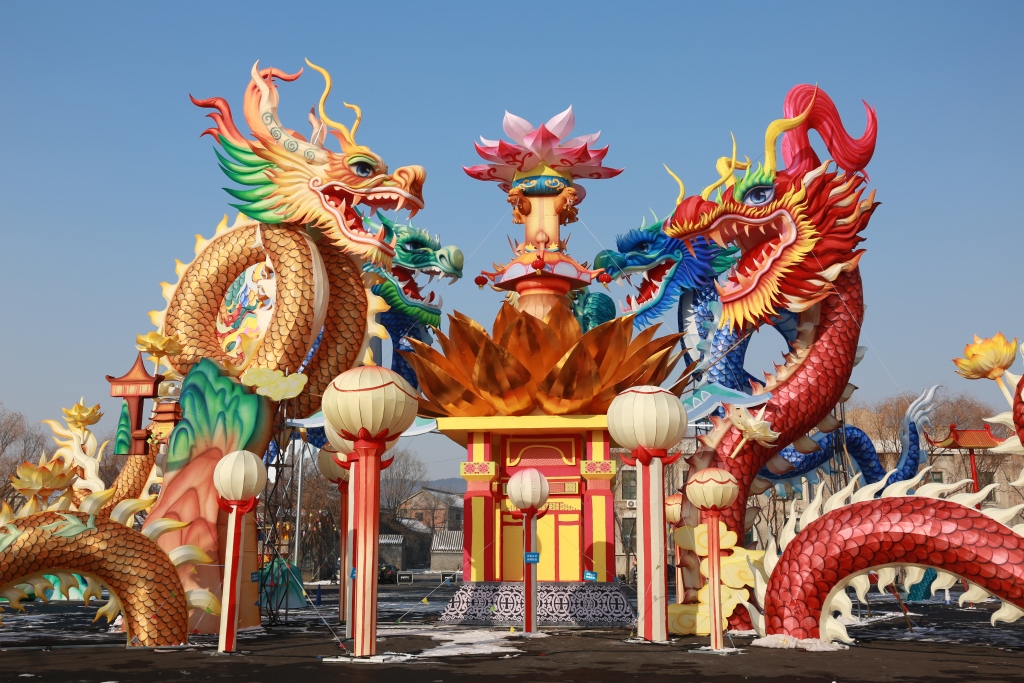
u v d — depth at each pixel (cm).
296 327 1445
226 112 1517
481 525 1525
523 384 1488
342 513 1673
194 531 1309
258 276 1638
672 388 1555
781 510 3366
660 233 2002
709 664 922
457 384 1502
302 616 1820
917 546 1027
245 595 1407
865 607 2044
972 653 1027
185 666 923
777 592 1092
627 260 2028
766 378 1459
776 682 789
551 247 1652
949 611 1902
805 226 1406
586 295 2052
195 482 1337
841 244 1405
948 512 1029
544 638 1236
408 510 6500
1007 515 1007
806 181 1408
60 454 2028
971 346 1160
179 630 1139
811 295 1403
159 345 1391
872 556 1050
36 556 1080
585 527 1534
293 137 1500
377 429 952
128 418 2028
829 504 1113
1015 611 990
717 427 1413
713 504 1079
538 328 1470
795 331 1480
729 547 1305
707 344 1631
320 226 1459
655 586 1138
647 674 845
